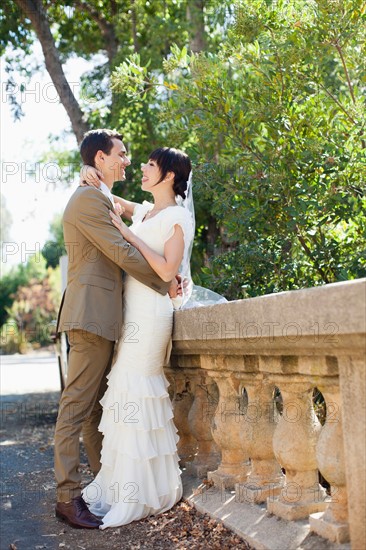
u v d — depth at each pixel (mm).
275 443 2986
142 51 9359
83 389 3738
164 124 8594
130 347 3807
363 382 2375
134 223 4312
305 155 4812
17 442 6711
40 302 30375
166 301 3926
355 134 4918
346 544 2559
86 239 3805
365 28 5051
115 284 3848
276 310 2695
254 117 5211
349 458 2441
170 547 3141
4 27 10039
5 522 3688
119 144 4133
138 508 3639
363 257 4660
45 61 8930
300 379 2881
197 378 4125
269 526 2965
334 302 2326
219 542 3090
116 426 3748
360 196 4941
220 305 3250
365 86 5840
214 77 5430
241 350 3217
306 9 5203
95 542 3305
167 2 9516
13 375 16844
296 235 5059
